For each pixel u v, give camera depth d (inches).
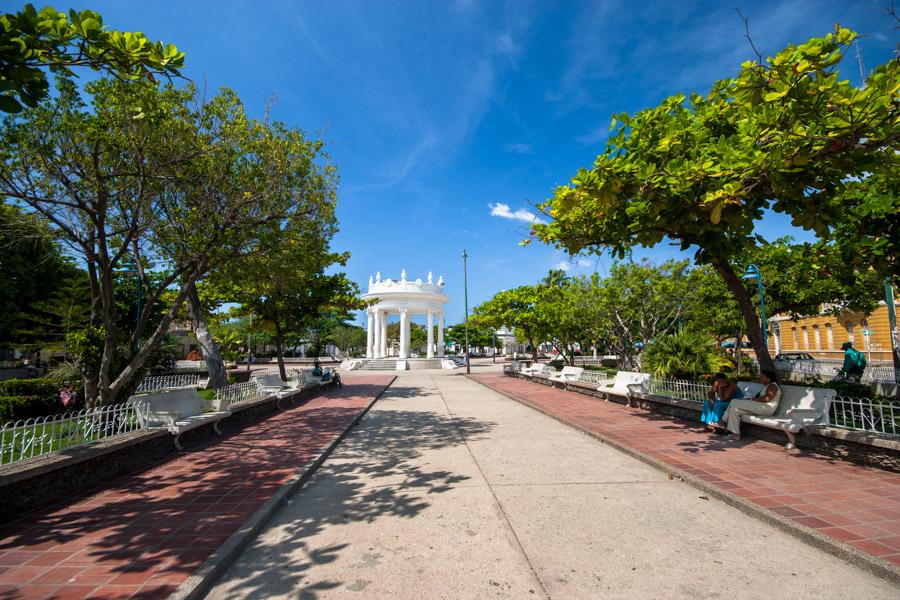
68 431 215.5
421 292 1525.6
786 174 204.2
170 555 135.4
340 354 2460.6
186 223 331.9
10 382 400.2
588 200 253.3
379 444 309.1
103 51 154.0
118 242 366.6
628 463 243.8
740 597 113.3
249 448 285.0
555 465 242.5
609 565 130.7
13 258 581.0
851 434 222.1
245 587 122.4
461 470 236.1
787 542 144.5
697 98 302.0
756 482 195.0
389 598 115.6
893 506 164.7
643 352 568.7
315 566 134.0
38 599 111.8
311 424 377.7
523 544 145.6
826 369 669.3
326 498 196.5
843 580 121.0
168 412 274.7
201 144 324.2
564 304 791.1
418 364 1445.6
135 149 297.1
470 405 519.2
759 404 274.8
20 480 173.6
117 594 113.9
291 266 430.0
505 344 3250.5
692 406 341.4
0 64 130.9
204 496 191.2
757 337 298.2
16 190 274.7
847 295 553.3
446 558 137.2
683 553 137.6
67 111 284.5
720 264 300.5
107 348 299.7
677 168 213.0
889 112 172.6
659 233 257.4
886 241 267.6
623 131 253.0
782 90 176.6
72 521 163.6
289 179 383.6
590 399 520.4
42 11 133.3
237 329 1542.8
